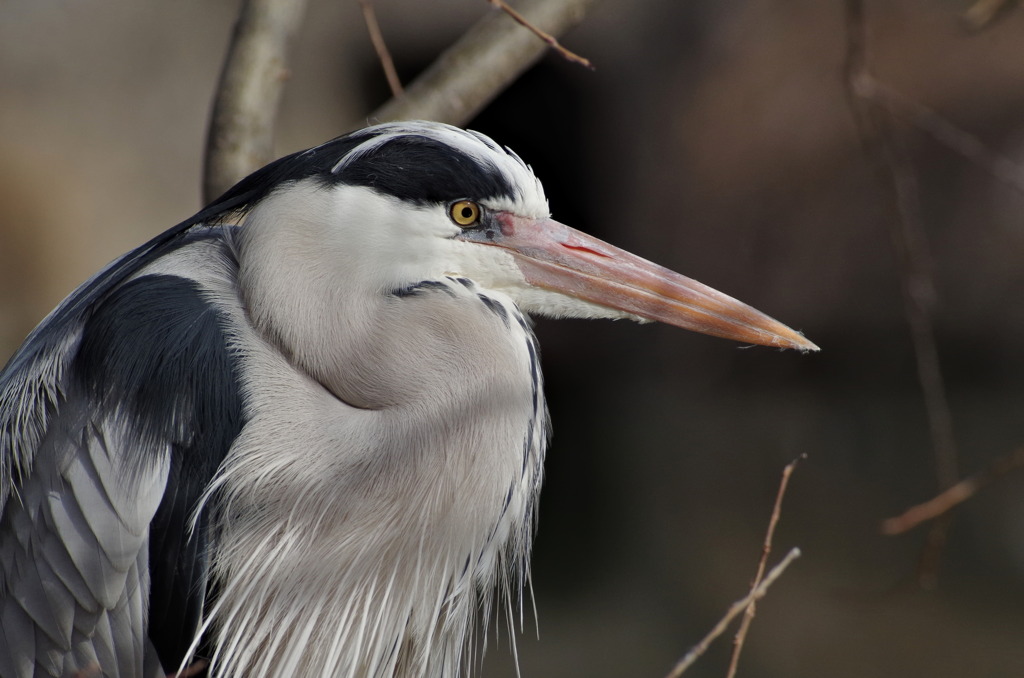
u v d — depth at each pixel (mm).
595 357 19906
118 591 4094
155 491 4105
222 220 4906
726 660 10406
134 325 4258
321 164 4441
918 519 5723
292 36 5590
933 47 17938
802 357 18609
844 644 10438
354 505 4199
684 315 4824
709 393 19094
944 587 11398
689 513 13711
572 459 16281
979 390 17781
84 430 4141
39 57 14883
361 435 4227
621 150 19734
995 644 10312
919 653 10227
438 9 17375
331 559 4203
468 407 4273
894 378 18141
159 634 4262
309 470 4180
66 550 4117
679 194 19281
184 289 4406
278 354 4352
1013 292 17453
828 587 11445
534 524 5039
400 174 4434
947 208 17609
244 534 4180
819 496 13820
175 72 15469
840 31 18438
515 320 4539
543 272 4730
